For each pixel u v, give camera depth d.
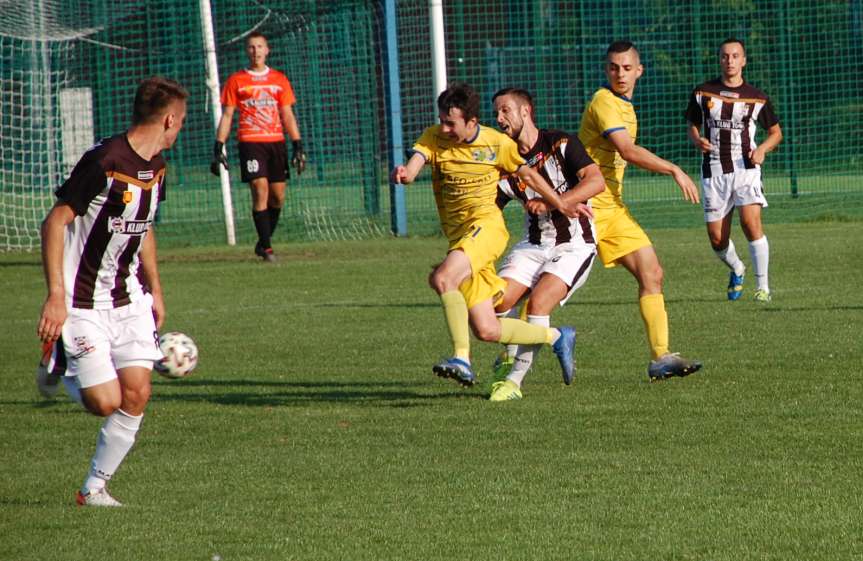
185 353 15.64
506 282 20.72
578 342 26.42
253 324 30.56
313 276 40.66
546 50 74.56
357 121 62.12
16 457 17.52
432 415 19.53
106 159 14.05
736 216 58.19
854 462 15.70
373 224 58.78
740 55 32.19
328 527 13.45
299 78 64.38
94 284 14.48
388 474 15.78
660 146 74.44
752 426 17.94
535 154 20.45
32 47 61.06
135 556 12.59
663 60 73.88
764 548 12.36
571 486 14.92
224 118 44.44
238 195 71.38
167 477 15.90
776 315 28.92
